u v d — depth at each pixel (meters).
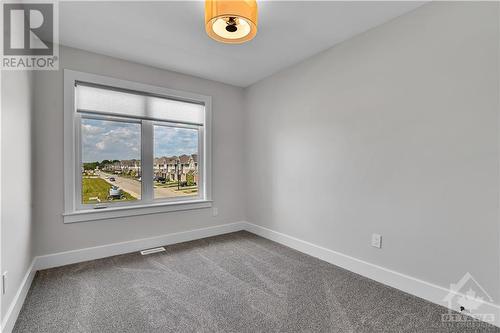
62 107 2.40
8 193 1.48
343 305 1.77
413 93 1.89
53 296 1.86
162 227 3.03
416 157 1.88
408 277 1.93
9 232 1.49
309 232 2.76
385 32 2.06
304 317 1.64
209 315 1.66
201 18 2.01
